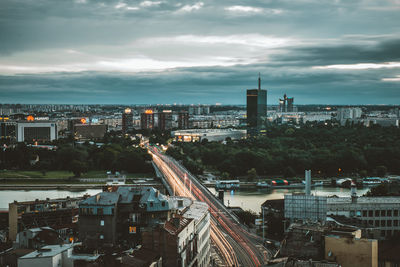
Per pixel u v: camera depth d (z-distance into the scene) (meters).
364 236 182.50
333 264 132.25
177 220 179.50
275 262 141.50
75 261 158.88
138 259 154.50
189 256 178.75
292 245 151.62
